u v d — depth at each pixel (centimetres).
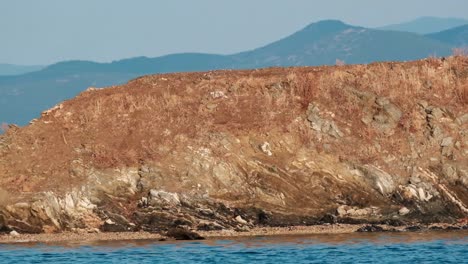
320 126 16625
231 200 15425
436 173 16112
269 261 11969
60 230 14712
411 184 15850
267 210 15262
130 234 14562
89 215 14975
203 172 15775
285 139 16412
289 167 16012
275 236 14288
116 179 15538
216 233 14575
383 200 15688
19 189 15175
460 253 12469
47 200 14875
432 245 13162
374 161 16200
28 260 12250
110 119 16625
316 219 15212
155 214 14988
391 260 11981
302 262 11881
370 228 14738
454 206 15650
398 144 16488
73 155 15875
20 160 15800
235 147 16188
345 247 13050
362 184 15888
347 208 15400
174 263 11869
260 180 15712
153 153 15962
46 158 15825
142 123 16512
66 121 16625
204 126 16475
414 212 15475
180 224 14875
